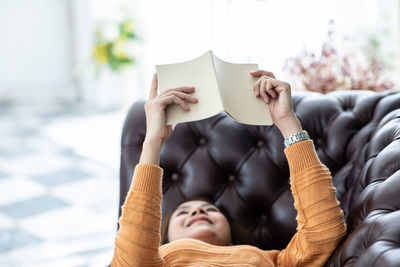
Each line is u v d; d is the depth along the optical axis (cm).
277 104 136
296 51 331
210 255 141
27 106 538
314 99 173
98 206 318
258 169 169
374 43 348
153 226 127
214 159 174
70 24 541
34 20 535
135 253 125
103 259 257
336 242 130
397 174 124
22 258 261
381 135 146
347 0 360
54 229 291
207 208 159
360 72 231
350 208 139
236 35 353
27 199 330
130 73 476
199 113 128
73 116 497
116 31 454
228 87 133
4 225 297
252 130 173
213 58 134
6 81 542
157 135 131
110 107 518
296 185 133
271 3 336
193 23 377
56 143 425
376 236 113
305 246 134
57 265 253
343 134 163
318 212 130
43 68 546
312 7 329
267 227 169
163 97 130
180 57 390
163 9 391
